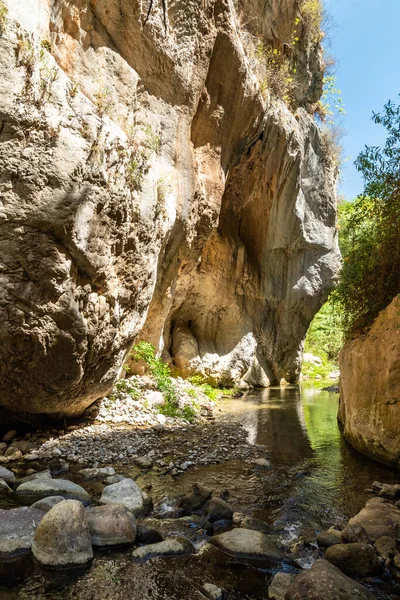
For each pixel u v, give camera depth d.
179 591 2.66
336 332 19.22
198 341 11.65
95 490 4.19
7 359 4.83
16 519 3.24
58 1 5.01
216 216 9.02
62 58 5.14
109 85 5.73
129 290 5.71
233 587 2.73
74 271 4.69
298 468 5.10
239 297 12.41
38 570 2.82
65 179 4.31
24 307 4.48
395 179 5.71
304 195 13.27
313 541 3.36
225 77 8.16
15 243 4.26
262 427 7.27
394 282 5.88
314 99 13.73
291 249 13.41
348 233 7.16
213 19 7.42
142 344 8.28
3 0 4.05
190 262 9.38
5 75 3.97
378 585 2.80
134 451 5.51
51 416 6.12
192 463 5.15
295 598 2.49
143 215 5.62
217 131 8.56
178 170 7.21
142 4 5.98
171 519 3.65
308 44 12.77
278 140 10.78
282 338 14.13
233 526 3.58
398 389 4.94
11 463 4.85
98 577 2.77
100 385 6.04
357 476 4.81
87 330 5.03
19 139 4.11
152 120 6.59
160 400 7.84
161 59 6.50
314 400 10.48
